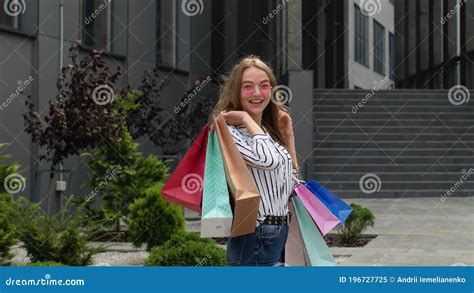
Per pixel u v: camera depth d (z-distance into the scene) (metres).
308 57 37.44
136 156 14.62
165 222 12.20
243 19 27.30
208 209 4.12
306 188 4.60
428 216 18.72
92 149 14.82
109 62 19.80
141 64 21.23
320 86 37.59
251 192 4.08
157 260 9.51
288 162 4.44
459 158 26.20
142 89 19.36
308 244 4.53
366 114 27.69
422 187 25.19
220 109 4.49
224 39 26.17
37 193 16.39
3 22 16.30
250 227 4.14
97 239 13.93
